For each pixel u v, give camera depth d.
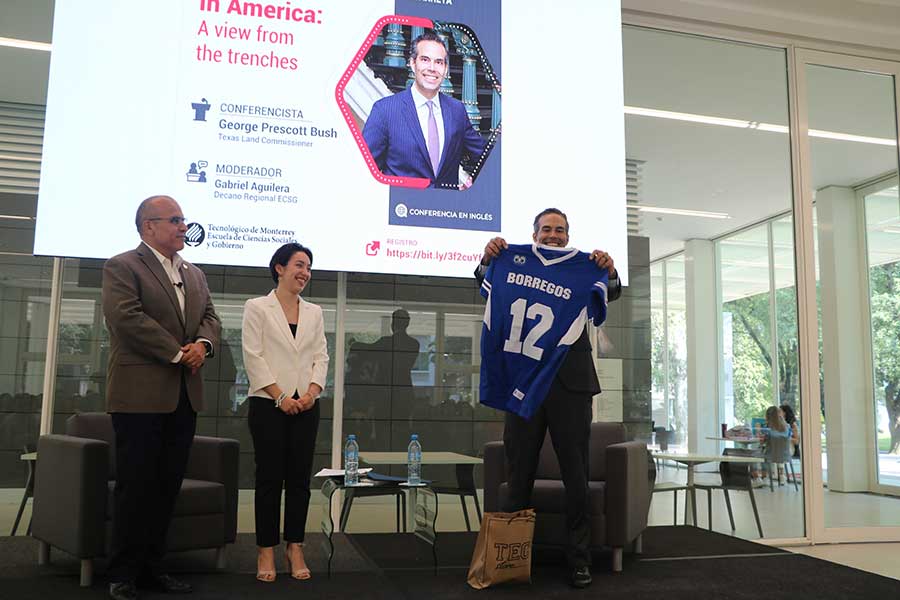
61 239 3.83
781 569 3.71
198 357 3.03
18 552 3.66
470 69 4.51
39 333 4.01
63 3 3.96
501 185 4.46
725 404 4.84
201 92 4.10
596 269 3.36
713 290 4.92
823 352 5.05
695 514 4.72
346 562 3.67
